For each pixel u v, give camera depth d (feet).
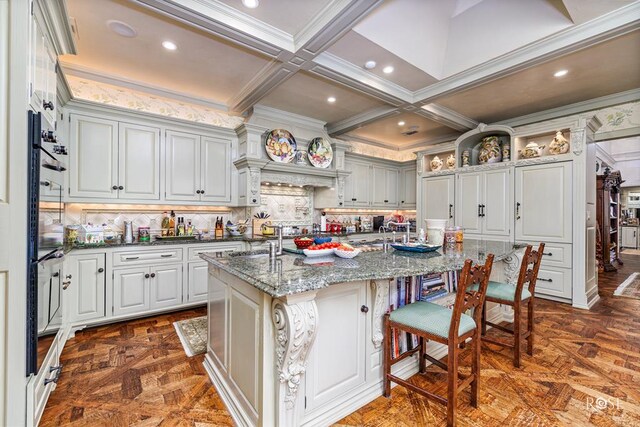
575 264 11.89
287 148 14.43
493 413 5.58
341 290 5.48
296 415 4.73
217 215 13.71
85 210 10.71
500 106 13.44
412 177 20.20
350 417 5.46
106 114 10.36
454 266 5.86
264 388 4.57
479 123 15.53
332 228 16.74
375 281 5.98
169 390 6.30
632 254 27.66
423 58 10.10
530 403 5.88
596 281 13.28
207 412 5.65
